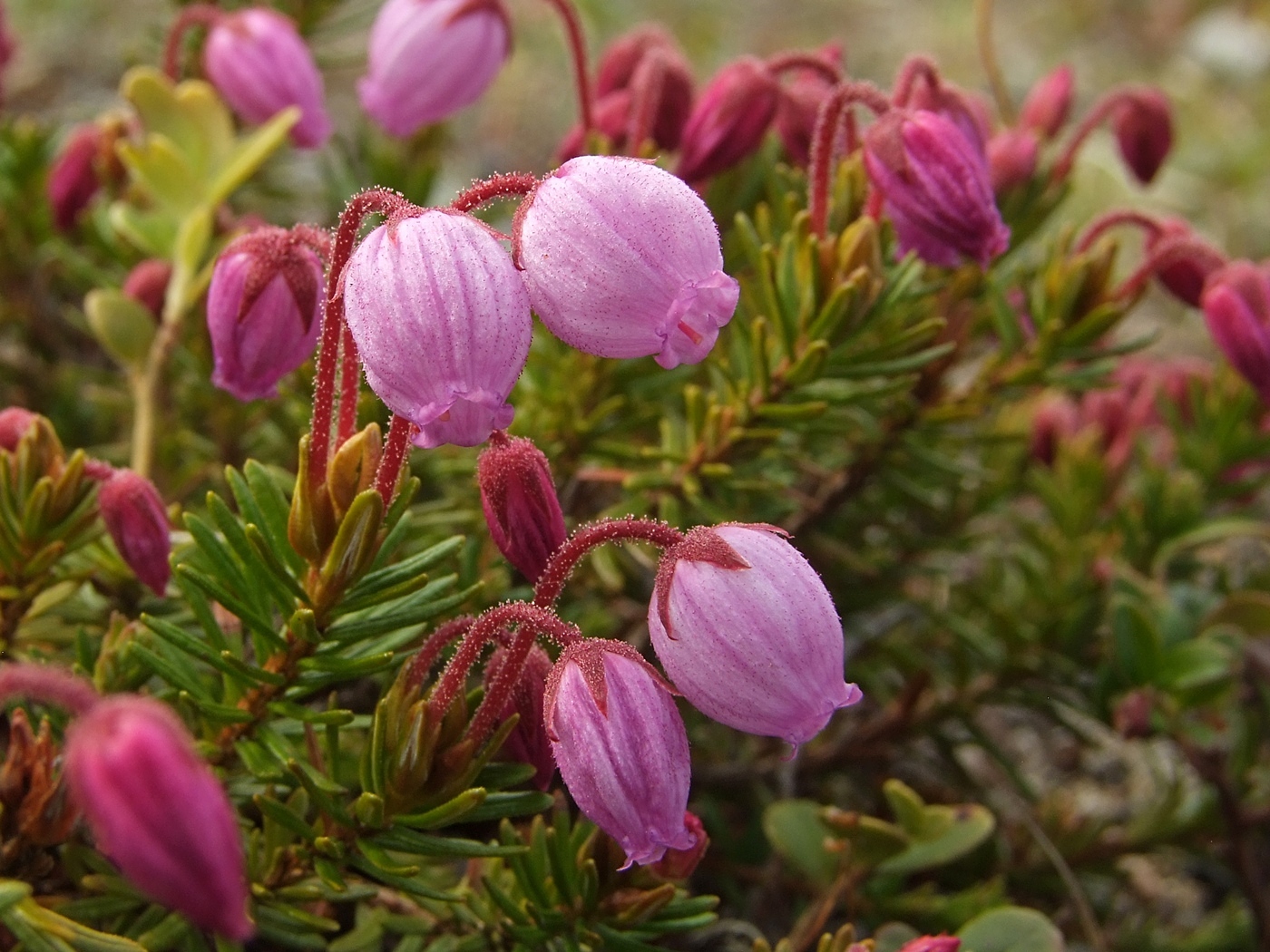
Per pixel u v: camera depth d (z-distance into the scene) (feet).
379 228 0.25
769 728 0.26
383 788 0.28
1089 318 0.39
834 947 0.31
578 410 0.40
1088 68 0.99
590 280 0.25
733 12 1.01
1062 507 0.46
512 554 0.28
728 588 0.26
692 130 0.38
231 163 0.40
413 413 0.24
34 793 0.28
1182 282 0.38
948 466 0.41
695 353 0.25
